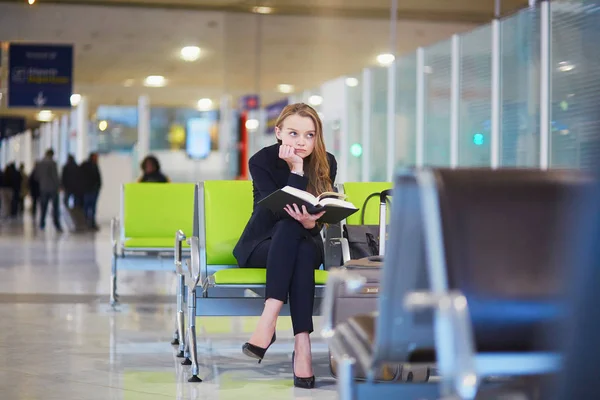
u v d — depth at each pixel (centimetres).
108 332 584
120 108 3266
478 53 798
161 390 411
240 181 482
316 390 411
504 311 208
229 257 472
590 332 184
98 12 1495
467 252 205
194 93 2648
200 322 635
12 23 1580
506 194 207
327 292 250
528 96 684
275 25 1522
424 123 964
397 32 1516
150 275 976
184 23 1580
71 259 1155
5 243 1455
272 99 2388
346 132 1334
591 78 579
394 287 217
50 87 1664
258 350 400
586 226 187
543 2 654
